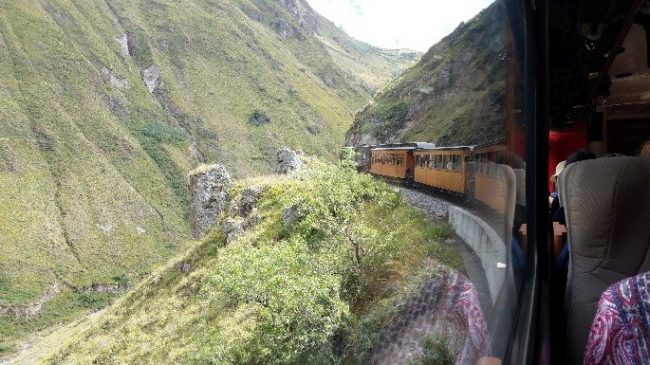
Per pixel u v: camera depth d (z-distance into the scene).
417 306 2.07
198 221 37.38
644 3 3.77
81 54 188.50
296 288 9.06
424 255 2.08
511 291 1.78
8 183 138.75
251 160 188.25
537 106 2.37
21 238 128.00
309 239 11.29
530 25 2.21
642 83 5.20
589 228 2.05
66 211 142.50
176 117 199.75
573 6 3.62
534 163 2.32
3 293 112.25
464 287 1.63
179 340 20.09
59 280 123.12
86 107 175.12
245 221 26.83
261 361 10.26
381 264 5.59
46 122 160.00
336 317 7.57
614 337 1.67
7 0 184.00
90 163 158.25
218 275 12.18
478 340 1.48
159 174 173.25
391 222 5.80
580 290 2.07
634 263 1.96
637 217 1.96
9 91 161.12
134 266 138.38
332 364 6.87
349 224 8.34
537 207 2.39
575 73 4.46
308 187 12.63
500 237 1.65
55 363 31.75
